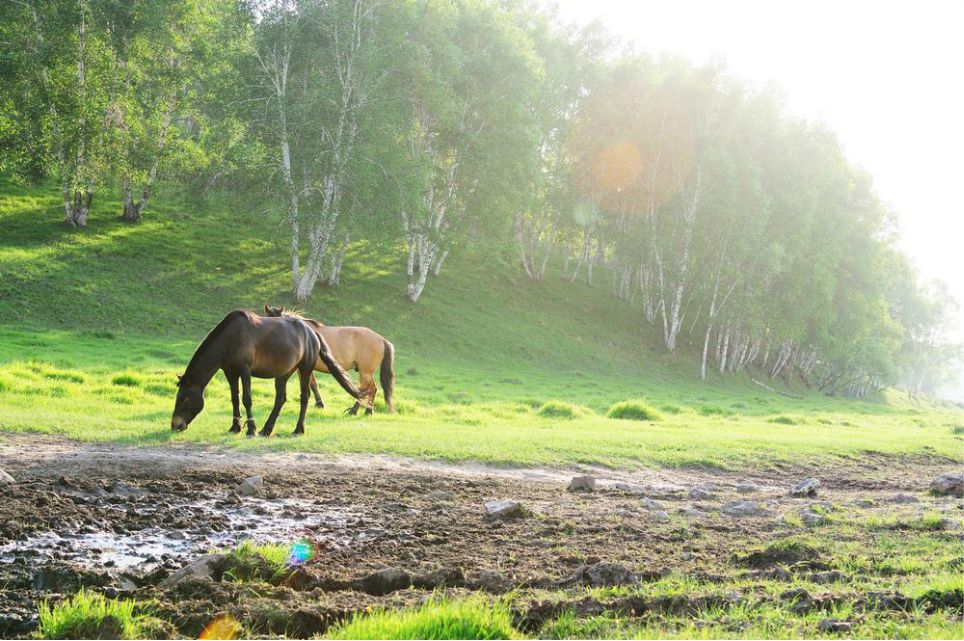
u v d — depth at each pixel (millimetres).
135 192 56781
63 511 8305
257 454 13289
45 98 42500
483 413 24438
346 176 42375
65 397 18906
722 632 4820
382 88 43719
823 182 66750
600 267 77875
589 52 66438
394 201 43125
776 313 64562
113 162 44844
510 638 4773
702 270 60281
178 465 11625
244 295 43344
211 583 5922
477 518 9539
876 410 56531
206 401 21344
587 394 38188
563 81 61125
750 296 60812
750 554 7383
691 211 58594
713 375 59625
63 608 5102
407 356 41719
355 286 50000
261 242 52719
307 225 44375
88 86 43406
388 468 13242
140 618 5160
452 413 23891
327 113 42594
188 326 37844
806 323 70250
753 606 5512
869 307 72625
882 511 11242
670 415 30047
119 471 10844
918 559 7160
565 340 54125
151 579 6316
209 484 10648
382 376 22062
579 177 64188
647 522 9680
